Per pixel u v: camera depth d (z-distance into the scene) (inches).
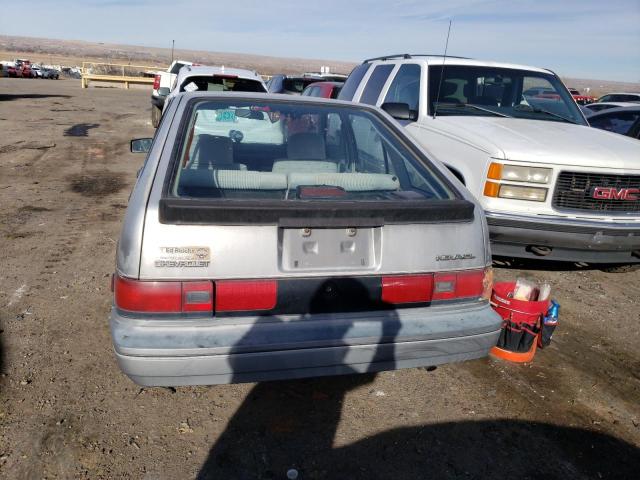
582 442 100.1
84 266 170.4
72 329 130.3
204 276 81.0
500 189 152.2
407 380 117.0
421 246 90.5
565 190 152.6
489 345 96.2
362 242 88.6
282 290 84.0
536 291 132.1
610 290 172.4
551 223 147.7
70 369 113.9
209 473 88.2
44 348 121.3
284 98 124.3
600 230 148.7
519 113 205.2
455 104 203.5
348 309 88.1
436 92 203.0
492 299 128.8
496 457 95.1
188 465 89.7
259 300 83.4
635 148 163.2
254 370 83.2
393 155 116.4
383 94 233.6
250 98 120.6
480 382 117.7
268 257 82.9
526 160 150.0
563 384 118.5
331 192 97.3
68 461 88.7
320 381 115.0
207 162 108.3
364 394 111.3
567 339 139.2
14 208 232.2
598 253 155.4
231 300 82.3
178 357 79.4
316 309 86.4
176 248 79.8
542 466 93.6
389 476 89.7
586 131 182.5
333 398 109.5
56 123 525.0
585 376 122.2
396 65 232.4
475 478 90.2
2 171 303.0
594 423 105.7
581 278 181.0
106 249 186.9
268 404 106.7
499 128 173.8
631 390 117.6
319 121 122.9
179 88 369.4
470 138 165.8
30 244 188.2
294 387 112.4
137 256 79.8
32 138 425.4
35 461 88.3
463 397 111.8
